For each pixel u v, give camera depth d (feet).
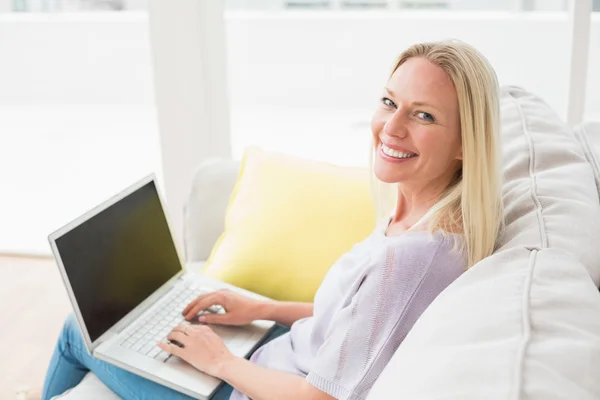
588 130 5.31
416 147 4.02
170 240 5.50
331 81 19.25
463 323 2.76
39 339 8.24
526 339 2.49
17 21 19.79
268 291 5.56
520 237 3.84
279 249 5.54
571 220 3.92
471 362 2.47
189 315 5.02
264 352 4.72
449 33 17.10
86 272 4.65
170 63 8.27
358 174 5.77
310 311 5.07
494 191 3.93
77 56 19.93
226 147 8.71
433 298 3.80
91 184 13.04
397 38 18.30
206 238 6.30
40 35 19.76
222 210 6.29
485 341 2.59
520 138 4.95
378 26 18.34
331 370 3.85
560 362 2.38
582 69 7.48
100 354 4.62
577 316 2.69
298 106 19.61
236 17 19.21
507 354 2.43
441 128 3.96
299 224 5.56
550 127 5.09
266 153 6.12
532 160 4.67
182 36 8.14
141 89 19.95
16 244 10.56
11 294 9.26
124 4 20.27
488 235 3.90
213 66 8.32
